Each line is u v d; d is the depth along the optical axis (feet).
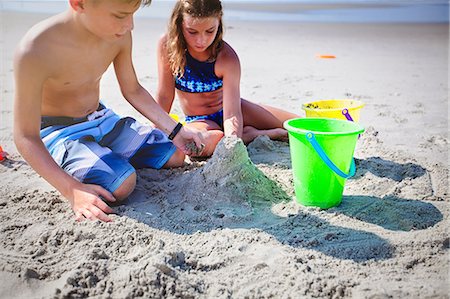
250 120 12.48
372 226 8.02
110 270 6.66
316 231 7.87
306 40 31.12
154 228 7.86
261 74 20.89
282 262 6.94
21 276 6.56
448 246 7.43
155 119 9.87
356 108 11.00
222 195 8.78
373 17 43.37
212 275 6.73
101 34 7.89
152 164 10.17
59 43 8.25
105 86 18.10
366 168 10.30
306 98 16.75
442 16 42.80
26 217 8.14
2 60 21.75
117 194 8.63
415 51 27.20
